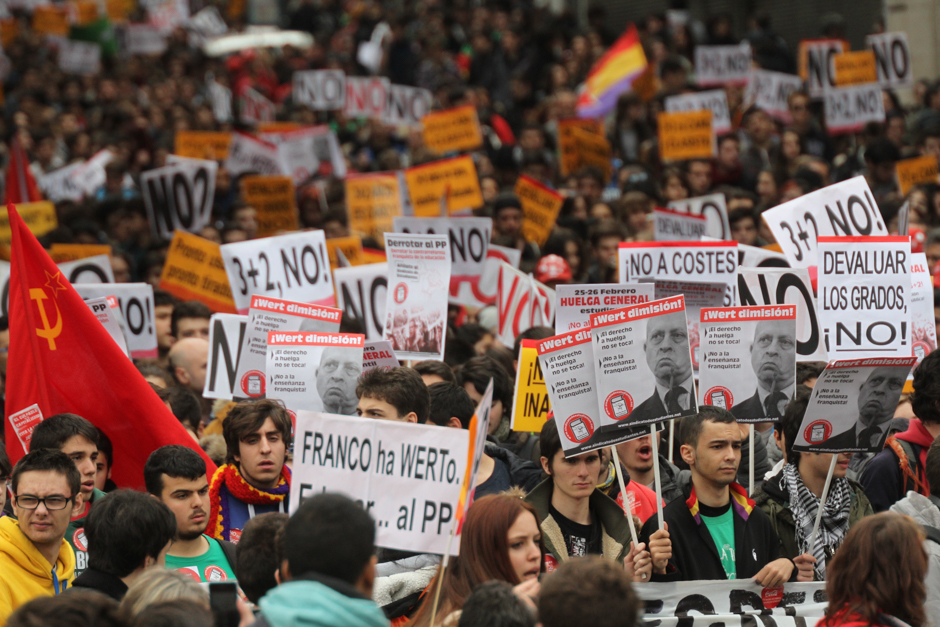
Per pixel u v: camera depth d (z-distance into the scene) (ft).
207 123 106.52
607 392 30.07
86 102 131.85
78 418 31.12
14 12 167.43
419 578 28.81
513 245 60.59
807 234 44.45
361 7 161.58
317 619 17.95
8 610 26.99
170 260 56.29
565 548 30.12
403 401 30.78
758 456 40.37
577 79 117.60
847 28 134.82
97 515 24.99
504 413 41.27
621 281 44.83
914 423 35.06
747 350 34.12
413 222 56.08
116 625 18.26
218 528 32.60
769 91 95.09
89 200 85.81
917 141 79.92
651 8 157.89
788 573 29.50
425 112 104.01
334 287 49.37
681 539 30.25
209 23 170.91
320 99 109.60
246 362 39.45
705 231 60.44
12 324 35.37
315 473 25.49
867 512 32.81
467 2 151.64
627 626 18.51
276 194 73.97
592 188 79.56
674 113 80.33
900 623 22.82
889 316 37.70
